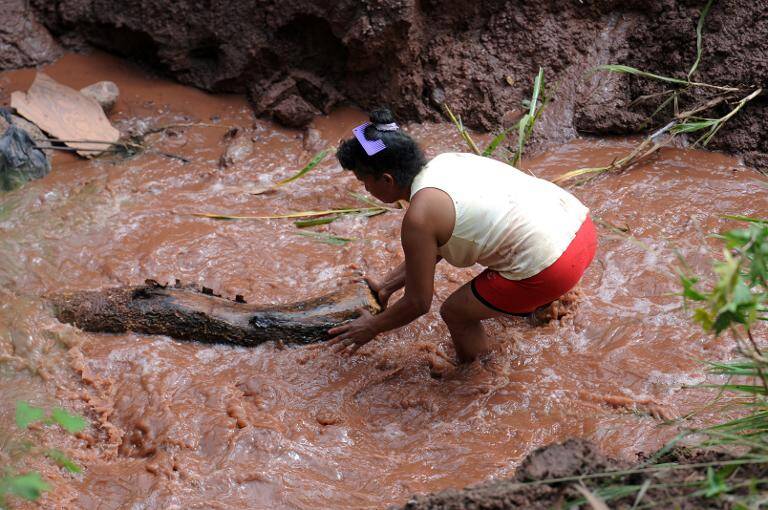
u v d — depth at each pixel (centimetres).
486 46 632
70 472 353
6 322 430
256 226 521
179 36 651
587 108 605
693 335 415
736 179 549
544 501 278
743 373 316
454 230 362
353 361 414
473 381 399
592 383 392
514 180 372
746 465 284
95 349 420
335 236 511
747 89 575
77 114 609
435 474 349
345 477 351
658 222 505
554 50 621
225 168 584
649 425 361
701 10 597
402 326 411
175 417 378
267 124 634
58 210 527
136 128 622
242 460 360
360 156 365
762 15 583
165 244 499
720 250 476
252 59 641
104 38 679
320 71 645
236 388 399
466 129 628
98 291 448
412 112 639
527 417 378
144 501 337
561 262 366
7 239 497
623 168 565
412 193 366
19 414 320
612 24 622
